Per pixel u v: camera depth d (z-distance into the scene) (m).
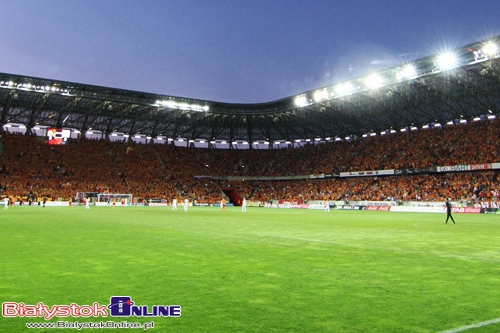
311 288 8.06
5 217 32.41
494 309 6.65
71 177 76.25
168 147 93.19
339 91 61.31
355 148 82.75
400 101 66.00
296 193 82.31
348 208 68.44
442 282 8.66
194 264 10.74
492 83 54.47
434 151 67.81
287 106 74.44
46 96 65.88
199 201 83.00
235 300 7.15
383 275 9.39
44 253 12.54
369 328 5.71
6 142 75.31
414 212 56.19
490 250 13.96
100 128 85.56
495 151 59.66
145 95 68.31
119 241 16.02
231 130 94.94
